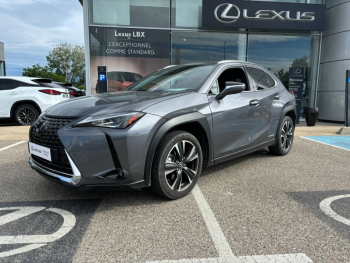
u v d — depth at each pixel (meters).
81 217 2.29
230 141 3.20
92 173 2.20
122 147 2.21
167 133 2.56
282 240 1.96
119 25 9.14
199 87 2.96
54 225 2.15
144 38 9.27
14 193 2.80
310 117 8.69
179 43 9.48
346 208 2.50
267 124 3.87
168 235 2.02
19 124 8.23
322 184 3.13
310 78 10.24
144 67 9.40
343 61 9.52
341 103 9.65
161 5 9.26
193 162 2.79
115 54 9.18
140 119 2.31
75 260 1.72
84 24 8.91
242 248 1.86
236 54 9.80
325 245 1.90
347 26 9.32
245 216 2.33
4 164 3.91
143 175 2.36
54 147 2.30
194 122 2.72
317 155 4.56
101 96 2.89
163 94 2.75
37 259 1.73
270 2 9.12
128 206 2.51
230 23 9.11
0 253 1.78
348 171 3.66
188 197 2.73
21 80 8.11
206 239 1.97
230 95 3.22
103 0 8.97
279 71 10.08
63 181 2.29
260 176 3.42
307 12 9.31
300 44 10.02
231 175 3.45
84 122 2.23
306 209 2.47
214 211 2.42
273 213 2.38
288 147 4.57
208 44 9.62
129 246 1.88
